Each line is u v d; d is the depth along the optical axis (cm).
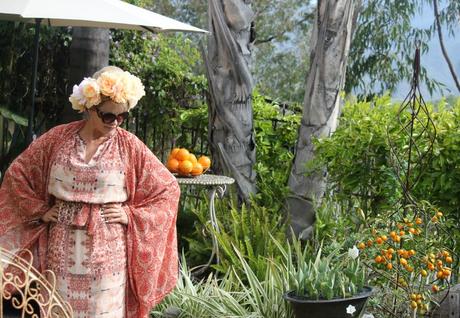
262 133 890
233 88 839
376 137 679
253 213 753
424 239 587
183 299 612
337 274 550
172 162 738
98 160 468
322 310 528
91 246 464
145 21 693
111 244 471
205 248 769
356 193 711
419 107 614
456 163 638
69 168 463
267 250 711
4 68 1002
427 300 574
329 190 753
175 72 1045
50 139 477
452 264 646
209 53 844
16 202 482
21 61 1021
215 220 748
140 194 489
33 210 477
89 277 464
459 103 689
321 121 773
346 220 709
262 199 845
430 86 1747
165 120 1039
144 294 492
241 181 838
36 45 755
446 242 642
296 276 571
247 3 838
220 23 831
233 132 838
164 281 516
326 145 731
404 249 589
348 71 1823
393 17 1786
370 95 1738
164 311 608
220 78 839
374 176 684
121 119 470
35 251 484
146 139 1062
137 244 484
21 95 1024
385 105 725
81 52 932
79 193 464
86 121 477
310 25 2356
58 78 1041
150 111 1045
